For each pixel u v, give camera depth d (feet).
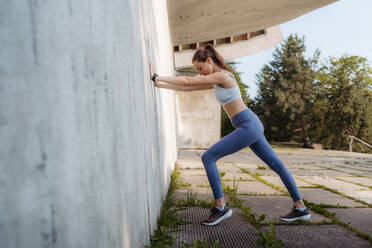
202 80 7.02
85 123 2.77
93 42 3.02
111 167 3.46
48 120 2.14
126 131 4.16
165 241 6.08
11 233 1.74
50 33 2.19
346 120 77.51
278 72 86.07
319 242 6.53
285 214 8.71
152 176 6.63
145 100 6.02
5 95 1.73
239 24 30.89
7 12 1.75
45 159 2.08
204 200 9.96
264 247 6.09
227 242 6.34
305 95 82.33
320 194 12.14
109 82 3.48
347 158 31.65
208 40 37.19
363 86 78.02
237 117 7.26
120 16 4.07
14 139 1.79
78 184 2.58
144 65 6.15
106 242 3.24
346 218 8.54
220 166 21.42
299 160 28.04
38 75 2.03
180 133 44.32
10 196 1.74
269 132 86.07
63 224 2.30
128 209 4.18
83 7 2.80
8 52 1.76
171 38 27.99
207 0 23.68
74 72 2.58
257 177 16.06
